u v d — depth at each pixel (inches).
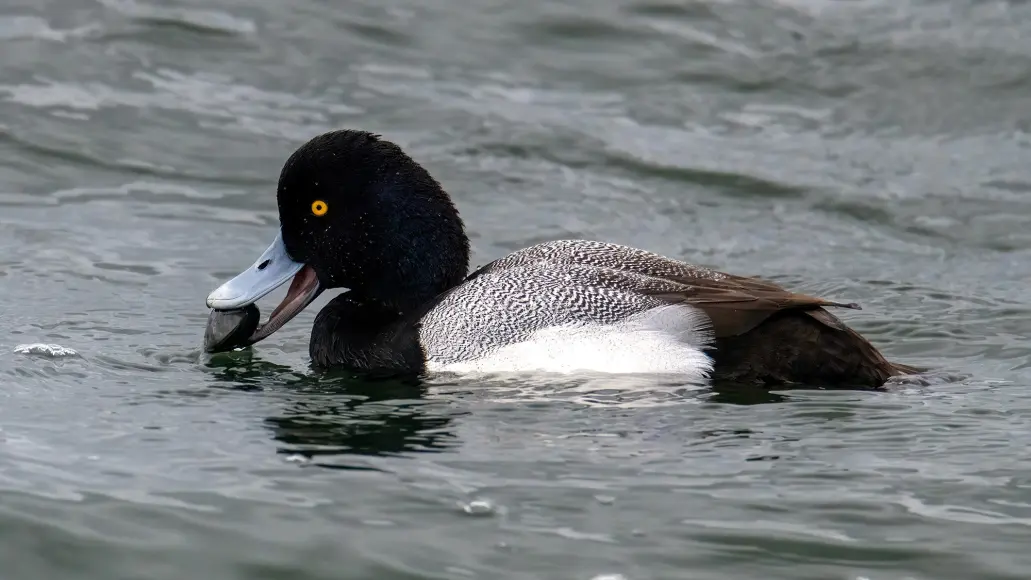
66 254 558.9
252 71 710.5
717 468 334.0
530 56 729.6
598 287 410.3
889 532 302.0
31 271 537.0
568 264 424.2
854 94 700.7
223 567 287.7
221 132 666.2
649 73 717.3
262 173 642.2
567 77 716.0
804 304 392.2
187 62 715.4
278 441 354.0
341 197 442.0
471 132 670.5
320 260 448.8
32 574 285.3
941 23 747.4
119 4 753.0
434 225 442.3
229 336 446.9
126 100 685.3
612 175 645.3
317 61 719.1
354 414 376.2
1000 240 585.3
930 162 650.8
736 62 721.6
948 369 432.5
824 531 302.4
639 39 740.0
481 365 406.3
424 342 418.3
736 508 312.3
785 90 706.2
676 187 637.3
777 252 579.2
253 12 752.3
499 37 741.9
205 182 636.7
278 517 307.3
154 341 464.1
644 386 390.0
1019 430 359.6
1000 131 673.0
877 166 648.4
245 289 448.8
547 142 666.2
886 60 718.5
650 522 305.6
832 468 334.0
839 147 664.4
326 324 443.8
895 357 452.8
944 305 510.9
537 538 298.5
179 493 318.3
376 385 406.6
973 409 376.2
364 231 441.7
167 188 630.5
